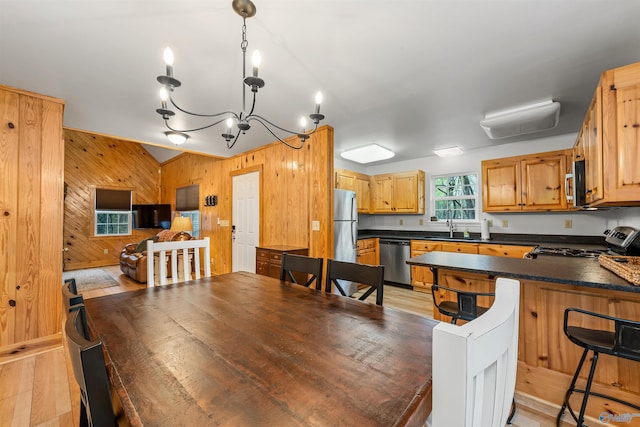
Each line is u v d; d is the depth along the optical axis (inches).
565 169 132.0
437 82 84.0
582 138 92.7
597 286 51.1
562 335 65.2
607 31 61.0
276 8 55.3
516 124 109.2
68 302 35.8
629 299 58.2
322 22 59.3
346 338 39.6
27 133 93.7
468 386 16.9
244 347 36.9
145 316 48.2
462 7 54.9
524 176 142.0
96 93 93.8
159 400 26.2
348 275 65.3
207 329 42.8
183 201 256.7
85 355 23.4
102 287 182.1
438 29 61.2
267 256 130.9
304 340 38.9
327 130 123.0
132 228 282.8
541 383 67.5
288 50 69.0
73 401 69.3
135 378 29.8
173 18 58.5
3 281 90.2
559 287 65.6
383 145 156.0
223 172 196.9
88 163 262.1
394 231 207.9
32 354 91.6
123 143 283.9
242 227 175.5
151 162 302.4
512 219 156.6
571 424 61.0
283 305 54.2
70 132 252.2
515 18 57.6
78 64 76.5
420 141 147.8
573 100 95.8
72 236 250.4
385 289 174.1
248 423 23.4
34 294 94.9
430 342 38.3
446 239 158.6
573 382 57.9
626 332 45.8
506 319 21.9
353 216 159.5
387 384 28.6
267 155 156.1
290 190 141.3
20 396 71.3
